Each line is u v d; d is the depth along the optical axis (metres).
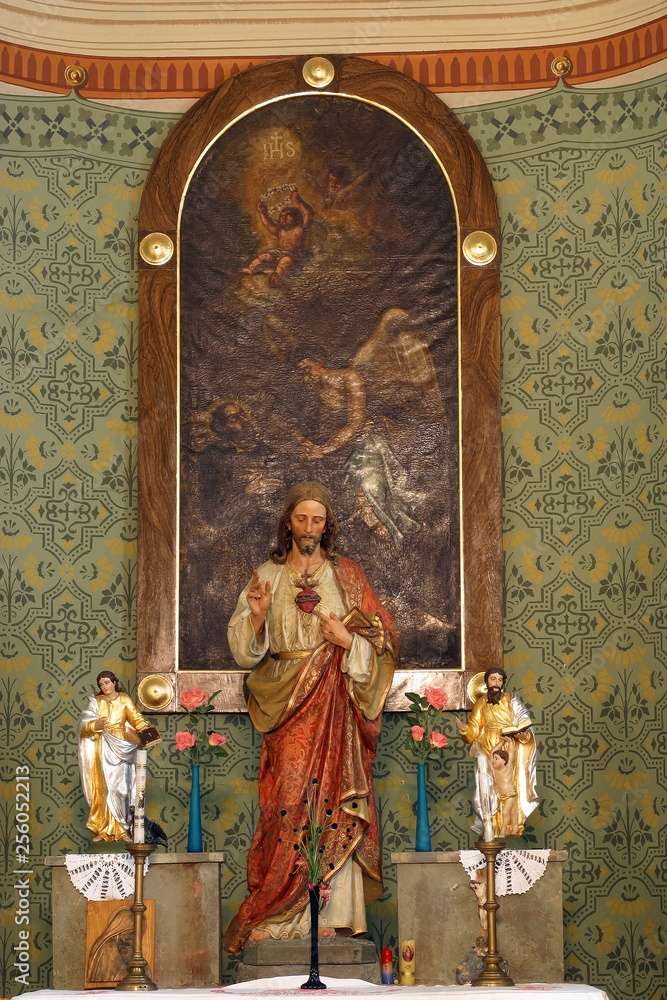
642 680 6.40
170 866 5.85
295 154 7.07
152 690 6.55
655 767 6.29
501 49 7.16
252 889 5.98
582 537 6.66
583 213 6.93
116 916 5.72
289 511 6.27
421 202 7.01
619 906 6.27
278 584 6.21
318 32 7.18
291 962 5.63
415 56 7.16
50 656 6.61
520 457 6.80
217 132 7.07
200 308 6.92
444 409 6.83
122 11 7.16
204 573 6.70
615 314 6.79
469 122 7.12
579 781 6.44
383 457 6.81
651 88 6.87
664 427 6.52
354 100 7.11
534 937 5.75
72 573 6.71
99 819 5.92
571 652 6.57
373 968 5.68
